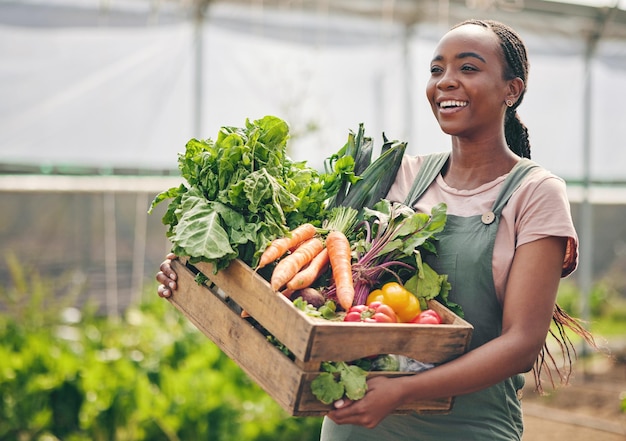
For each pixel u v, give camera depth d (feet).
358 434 9.09
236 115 30.91
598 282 49.70
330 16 31.12
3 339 24.25
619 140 36.86
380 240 8.93
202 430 18.35
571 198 35.47
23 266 33.45
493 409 8.75
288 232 8.73
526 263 8.22
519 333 8.06
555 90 34.83
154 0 28.78
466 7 31.07
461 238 8.66
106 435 19.01
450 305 8.59
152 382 20.86
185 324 24.91
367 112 32.40
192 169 9.33
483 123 8.76
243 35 30.48
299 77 29.58
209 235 8.32
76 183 29.07
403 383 7.73
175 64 29.84
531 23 32.27
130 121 29.73
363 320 7.93
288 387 7.56
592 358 34.76
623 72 35.86
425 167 9.53
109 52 29.09
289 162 9.78
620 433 23.90
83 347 24.02
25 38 28.17
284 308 7.67
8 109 28.48
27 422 19.31
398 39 32.40
